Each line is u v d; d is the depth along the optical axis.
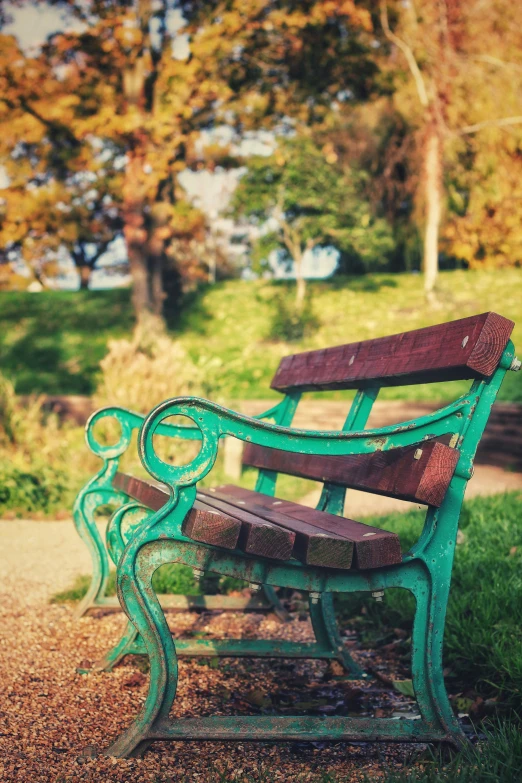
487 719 2.38
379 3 18.66
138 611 2.06
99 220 24.14
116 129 16.16
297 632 3.48
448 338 2.29
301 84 17.84
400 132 23.72
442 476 2.07
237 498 3.24
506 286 23.64
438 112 20.31
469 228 24.92
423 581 2.14
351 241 21.98
